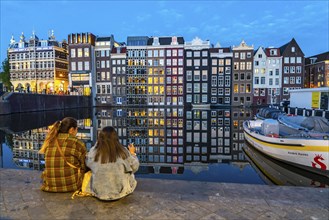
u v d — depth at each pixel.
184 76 61.78
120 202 4.04
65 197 4.19
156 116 39.38
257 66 61.53
